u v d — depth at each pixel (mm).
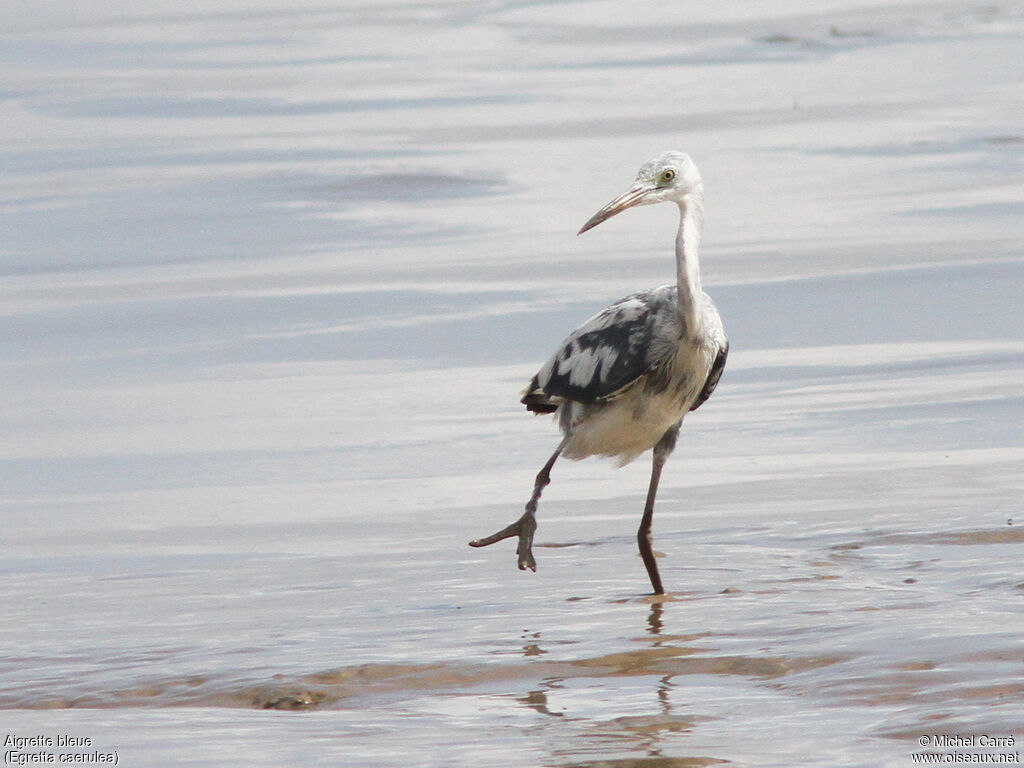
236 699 8391
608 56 42000
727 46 42719
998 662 8008
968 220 23469
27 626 10047
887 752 6922
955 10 46094
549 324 18969
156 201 27141
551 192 26828
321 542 11984
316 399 16406
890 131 30703
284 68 41875
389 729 7676
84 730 7820
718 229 23766
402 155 30062
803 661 8352
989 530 11141
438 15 50344
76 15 53156
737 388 16141
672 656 8688
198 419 15844
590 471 13805
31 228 25609
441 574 10953
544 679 8430
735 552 11117
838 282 20344
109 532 12492
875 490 12531
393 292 20797
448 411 15773
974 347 17234
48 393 17078
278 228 25000
